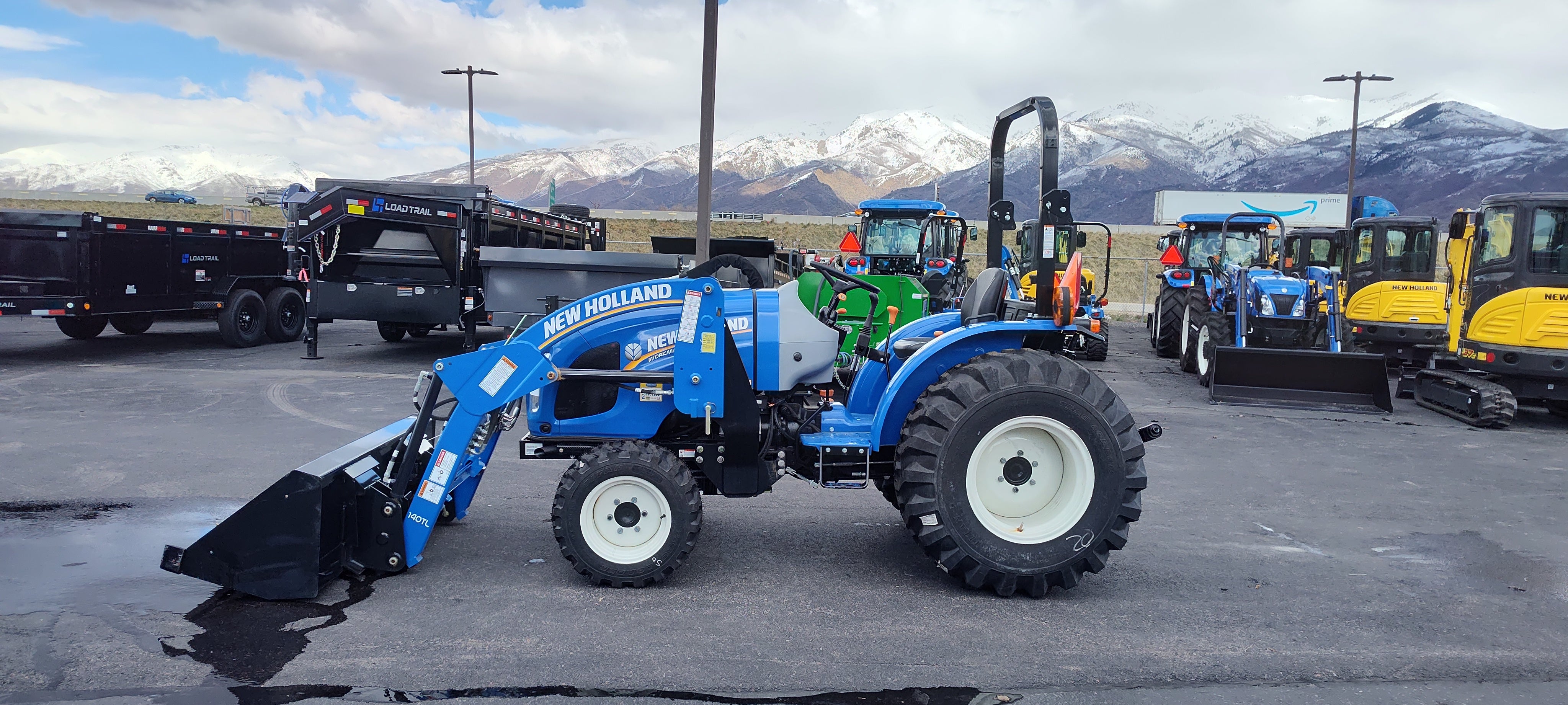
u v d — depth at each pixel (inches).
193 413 314.7
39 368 415.8
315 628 137.6
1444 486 256.8
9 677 119.0
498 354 160.4
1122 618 150.5
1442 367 422.6
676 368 163.2
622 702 116.0
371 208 441.1
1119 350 662.5
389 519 158.1
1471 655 138.1
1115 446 158.6
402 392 370.6
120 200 2062.0
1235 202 1830.7
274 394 359.3
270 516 147.9
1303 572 177.5
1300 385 406.0
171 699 113.9
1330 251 661.9
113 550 172.4
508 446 279.6
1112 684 125.1
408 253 454.0
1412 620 152.6
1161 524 211.3
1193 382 482.0
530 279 422.6
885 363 183.2
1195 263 602.2
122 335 569.6
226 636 134.1
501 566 169.3
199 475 230.7
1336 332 442.0
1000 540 157.1
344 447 169.5
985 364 160.4
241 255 534.9
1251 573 176.4
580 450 170.7
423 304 455.2
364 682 119.7
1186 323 526.0
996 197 204.2
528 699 116.3
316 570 148.3
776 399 174.9
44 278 435.8
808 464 173.2
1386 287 528.7
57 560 166.2
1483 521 220.4
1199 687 125.0
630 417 171.6
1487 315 370.6
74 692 115.0
